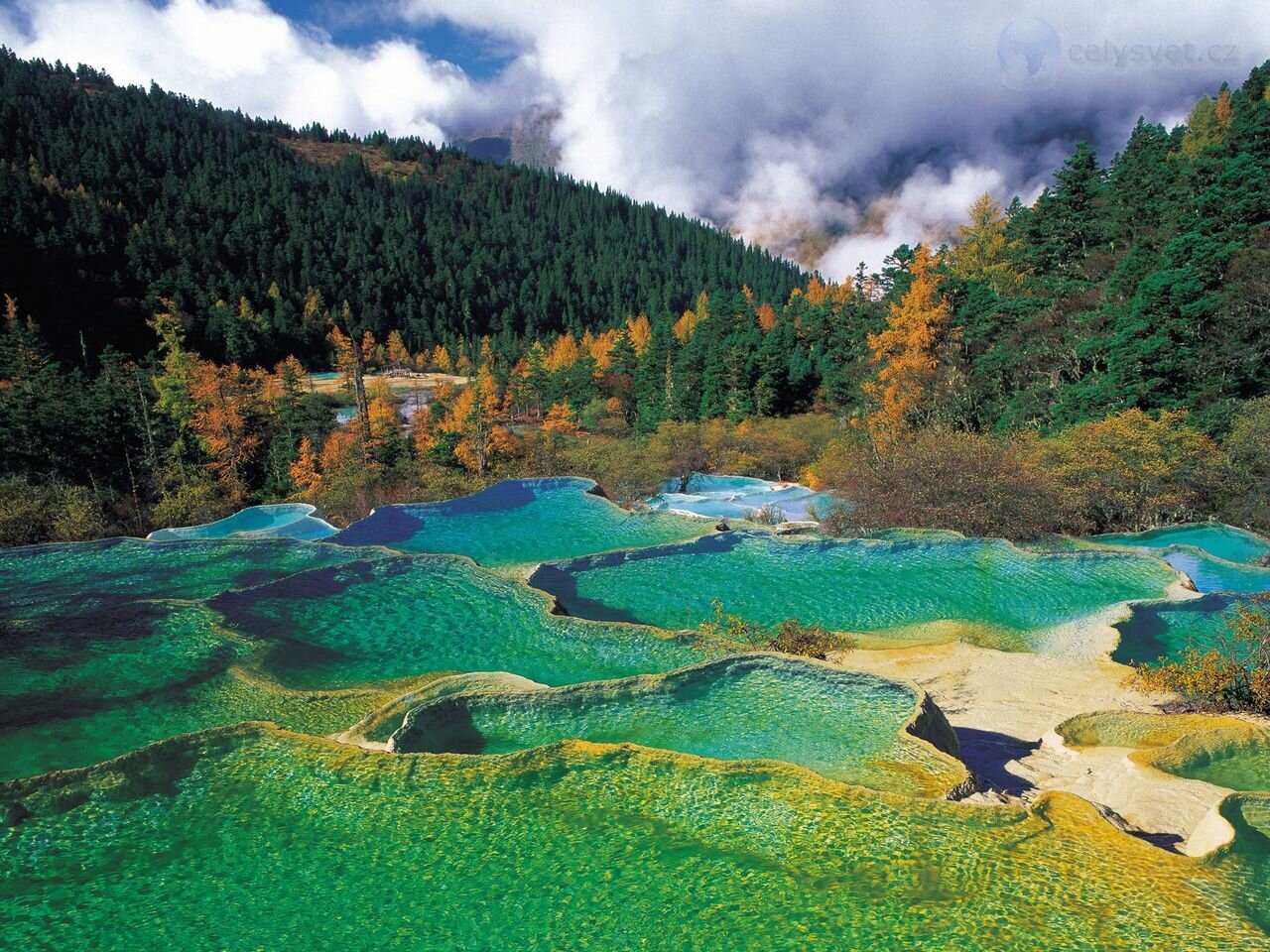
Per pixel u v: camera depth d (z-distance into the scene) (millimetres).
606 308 170250
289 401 70562
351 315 142625
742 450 66062
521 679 16453
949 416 53156
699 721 14516
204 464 64625
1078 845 9695
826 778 10859
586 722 14516
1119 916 8508
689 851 9938
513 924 8844
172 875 9922
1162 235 46344
